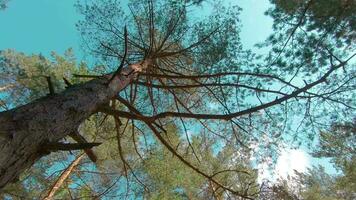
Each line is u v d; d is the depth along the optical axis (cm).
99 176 884
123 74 543
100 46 723
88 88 443
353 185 1038
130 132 823
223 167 854
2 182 284
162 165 809
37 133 318
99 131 780
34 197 780
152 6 677
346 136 648
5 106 706
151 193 801
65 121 366
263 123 648
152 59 690
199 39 699
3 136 288
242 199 618
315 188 1230
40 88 796
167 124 793
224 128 732
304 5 691
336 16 652
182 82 758
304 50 665
